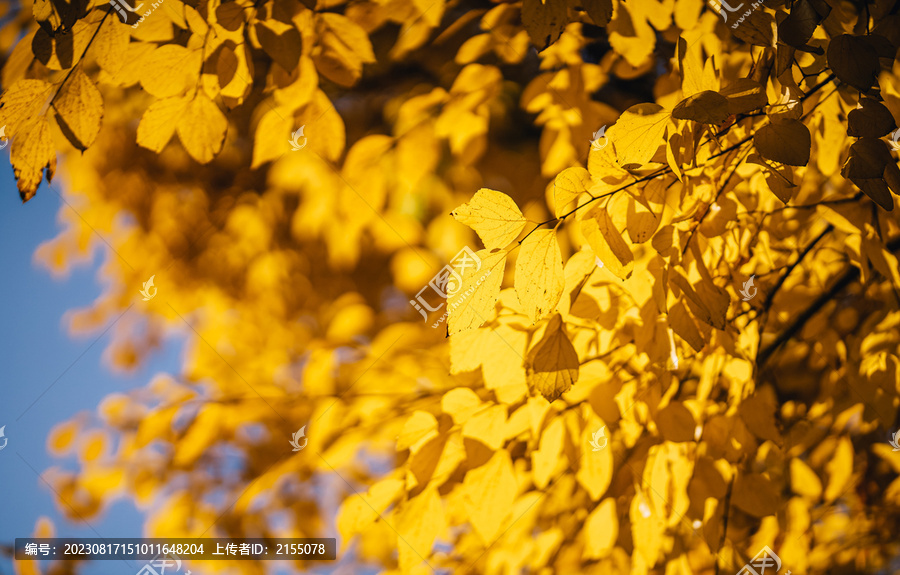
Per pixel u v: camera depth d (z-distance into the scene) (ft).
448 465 3.64
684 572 3.95
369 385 4.08
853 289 4.06
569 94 4.02
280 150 3.75
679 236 3.37
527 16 3.22
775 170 3.11
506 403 3.62
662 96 3.81
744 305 3.77
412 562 3.57
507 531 4.06
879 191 3.07
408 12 3.80
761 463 4.04
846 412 4.12
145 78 3.34
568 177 3.18
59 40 3.28
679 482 3.70
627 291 3.57
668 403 3.66
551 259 3.18
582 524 4.10
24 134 3.29
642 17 3.62
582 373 3.64
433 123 4.16
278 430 4.25
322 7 3.48
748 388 3.70
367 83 4.11
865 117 3.08
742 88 3.06
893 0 3.17
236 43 3.39
